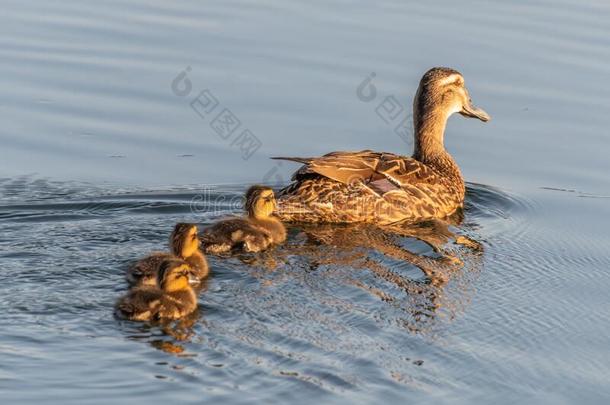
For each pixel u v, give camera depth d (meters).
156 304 12.16
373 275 13.98
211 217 16.25
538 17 24.38
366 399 10.62
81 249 14.48
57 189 17.08
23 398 10.37
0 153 18.33
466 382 11.29
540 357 12.06
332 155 16.44
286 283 13.55
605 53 22.42
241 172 18.22
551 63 22.00
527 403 11.07
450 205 17.03
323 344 11.77
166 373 10.92
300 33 23.02
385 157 16.77
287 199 15.89
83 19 23.61
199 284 13.42
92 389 10.58
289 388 10.71
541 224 16.52
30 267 13.67
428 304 13.12
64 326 11.95
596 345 12.46
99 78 20.81
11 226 15.34
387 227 16.14
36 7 24.28
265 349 11.56
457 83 18.22
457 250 15.19
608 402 11.21
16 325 11.92
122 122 19.44
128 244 14.77
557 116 20.34
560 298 13.65
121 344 11.58
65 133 19.02
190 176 17.94
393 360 11.52
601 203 17.44
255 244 14.72
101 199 16.58
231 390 10.62
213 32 22.97
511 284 13.98
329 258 14.56
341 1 25.31
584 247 15.52
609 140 19.56
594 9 24.98
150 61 21.47
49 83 20.58
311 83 20.81
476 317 12.86
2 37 22.44
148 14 24.00
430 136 18.00
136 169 18.03
